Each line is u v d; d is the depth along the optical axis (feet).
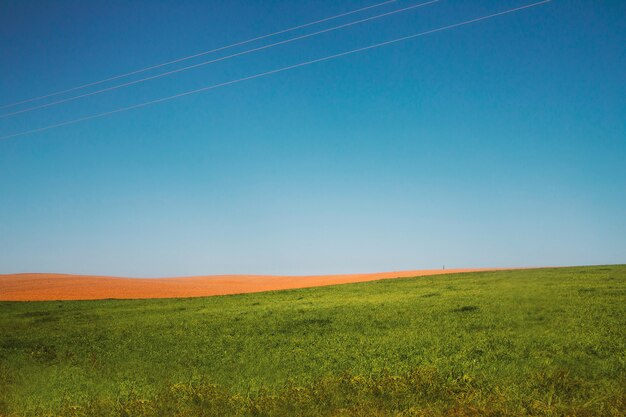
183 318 116.98
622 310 89.45
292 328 94.12
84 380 64.39
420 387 51.24
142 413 48.44
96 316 130.52
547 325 81.56
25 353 84.38
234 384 58.13
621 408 43.75
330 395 49.96
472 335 78.13
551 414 43.11
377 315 101.60
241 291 226.79
